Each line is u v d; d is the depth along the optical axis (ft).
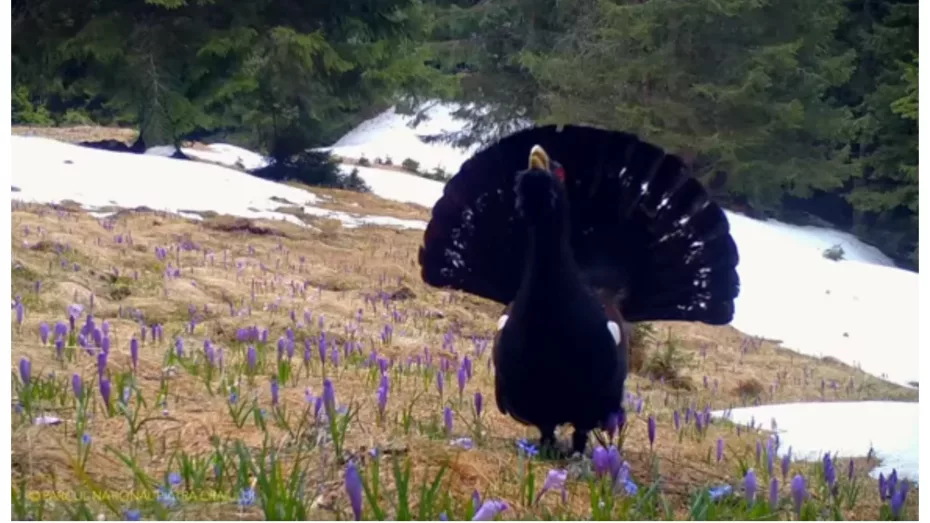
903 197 74.95
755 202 74.90
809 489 17.78
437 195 73.41
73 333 23.22
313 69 67.62
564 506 14.40
